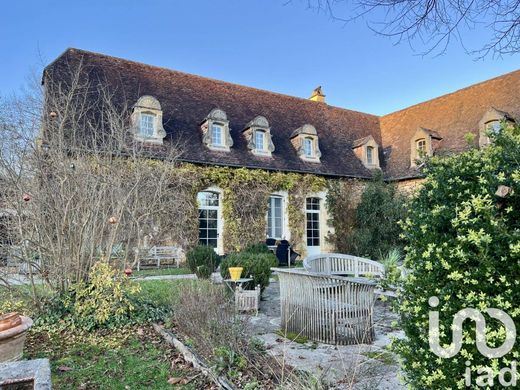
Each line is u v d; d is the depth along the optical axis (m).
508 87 15.87
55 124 7.33
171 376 3.71
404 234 2.46
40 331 5.14
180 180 12.77
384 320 5.72
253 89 18.41
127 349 4.55
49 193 5.80
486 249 1.89
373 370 3.62
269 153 15.55
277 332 5.16
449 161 2.42
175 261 12.92
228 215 14.14
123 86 14.24
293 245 15.68
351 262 7.30
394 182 16.84
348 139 19.20
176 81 16.11
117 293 5.45
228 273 7.15
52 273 5.80
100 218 6.41
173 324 5.29
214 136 14.66
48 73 12.59
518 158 2.10
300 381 3.12
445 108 18.09
